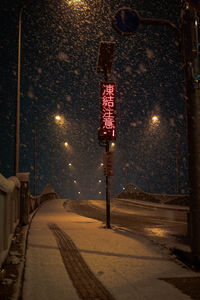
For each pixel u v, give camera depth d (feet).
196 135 21.71
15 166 44.86
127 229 41.70
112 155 40.27
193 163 21.58
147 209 87.10
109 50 40.55
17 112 46.60
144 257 23.07
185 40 22.29
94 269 19.67
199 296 14.96
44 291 15.55
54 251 24.30
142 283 17.04
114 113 39.68
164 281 17.42
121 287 16.37
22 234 32.73
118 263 21.21
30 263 20.53
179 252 23.24
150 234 37.68
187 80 22.22
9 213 24.34
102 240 29.58
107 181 40.24
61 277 17.88
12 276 17.85
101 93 39.75
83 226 40.70
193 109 21.93
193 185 21.48
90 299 14.60
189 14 22.36
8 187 19.80
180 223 50.65
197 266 20.30
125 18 22.31
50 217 55.31
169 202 98.73
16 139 45.60
